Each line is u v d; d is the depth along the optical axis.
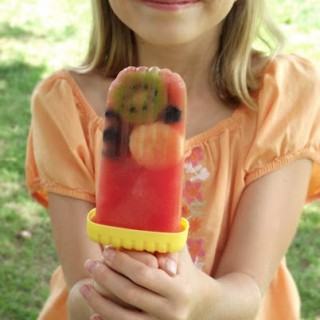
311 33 2.86
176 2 0.74
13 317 1.37
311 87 0.84
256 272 0.78
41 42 2.82
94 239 0.63
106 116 0.63
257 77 0.85
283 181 0.81
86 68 0.88
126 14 0.76
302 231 1.61
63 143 0.84
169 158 0.62
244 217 0.80
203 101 0.84
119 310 0.65
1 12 3.19
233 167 0.82
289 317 0.87
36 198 0.89
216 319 0.71
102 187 0.63
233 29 0.84
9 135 2.03
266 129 0.81
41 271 1.50
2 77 2.46
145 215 0.62
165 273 0.63
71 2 3.35
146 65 0.86
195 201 0.81
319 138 0.84
